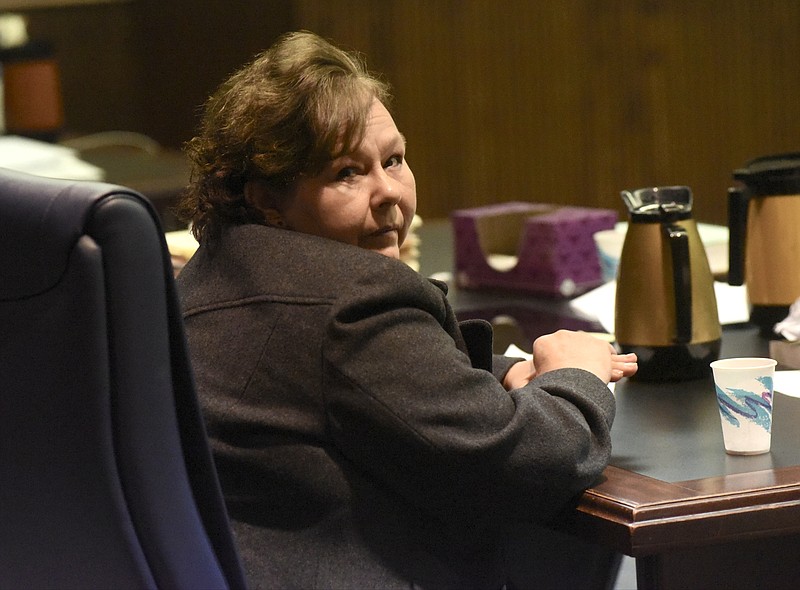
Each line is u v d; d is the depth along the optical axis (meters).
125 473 2.88
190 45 16.33
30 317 2.82
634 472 3.85
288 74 4.06
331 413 3.76
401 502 3.87
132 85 18.41
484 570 4.00
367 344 3.72
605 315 6.54
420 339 3.74
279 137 4.03
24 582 3.16
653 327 5.04
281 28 14.01
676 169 14.87
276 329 3.86
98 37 18.34
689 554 3.62
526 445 3.69
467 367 3.77
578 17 14.41
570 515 3.74
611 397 4.10
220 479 3.94
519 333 6.34
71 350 2.79
